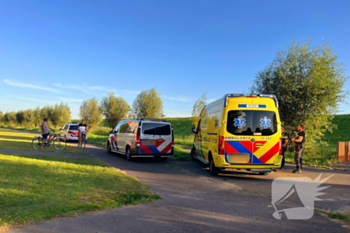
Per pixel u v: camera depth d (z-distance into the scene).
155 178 8.16
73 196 5.36
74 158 11.04
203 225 4.21
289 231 4.04
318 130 15.28
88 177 7.23
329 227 4.23
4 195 5.14
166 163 11.90
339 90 14.36
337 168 10.98
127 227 4.04
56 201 5.00
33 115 69.69
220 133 8.33
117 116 36.19
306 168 11.05
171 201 5.56
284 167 11.28
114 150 14.38
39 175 7.04
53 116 53.69
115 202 5.19
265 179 8.42
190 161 12.80
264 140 8.23
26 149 13.48
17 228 3.82
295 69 15.32
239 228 4.12
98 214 4.54
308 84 14.71
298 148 9.74
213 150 8.96
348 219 4.57
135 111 33.41
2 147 13.67
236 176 8.93
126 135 12.92
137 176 8.36
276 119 8.39
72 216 4.38
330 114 14.83
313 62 14.86
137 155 11.76
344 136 36.03
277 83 15.59
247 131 8.27
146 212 4.76
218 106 9.13
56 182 6.43
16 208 4.52
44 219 4.18
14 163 8.52
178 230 3.98
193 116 25.53
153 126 12.15
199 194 6.27
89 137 27.03
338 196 6.26
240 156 8.22
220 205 5.36
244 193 6.45
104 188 6.18
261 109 8.38
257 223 4.36
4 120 88.12
